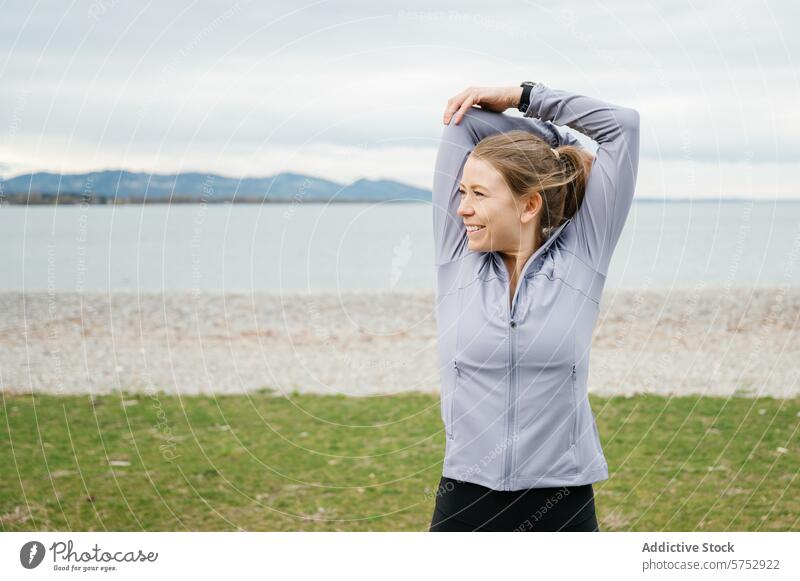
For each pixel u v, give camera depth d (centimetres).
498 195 214
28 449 606
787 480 526
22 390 814
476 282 221
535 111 232
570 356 210
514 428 209
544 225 221
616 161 219
